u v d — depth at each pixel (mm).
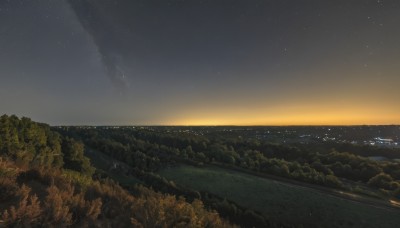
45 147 48750
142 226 6754
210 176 92500
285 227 64125
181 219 7840
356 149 130000
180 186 81438
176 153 113875
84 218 6656
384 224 62188
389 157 117938
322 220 66188
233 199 76500
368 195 78250
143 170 90938
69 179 10242
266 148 127875
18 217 5512
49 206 6195
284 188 83250
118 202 8844
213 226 8758
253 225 63000
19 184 8406
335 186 85438
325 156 114125
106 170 88438
